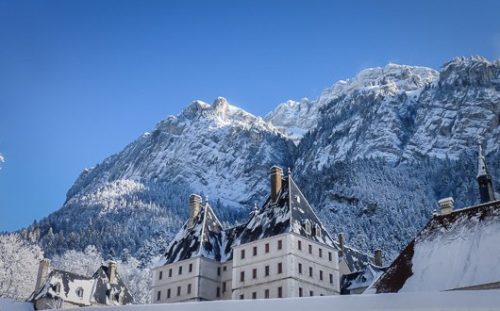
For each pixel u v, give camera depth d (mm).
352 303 44781
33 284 159000
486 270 55906
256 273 94562
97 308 51844
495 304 40938
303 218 97688
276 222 97125
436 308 41125
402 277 61750
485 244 58844
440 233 63781
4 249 163125
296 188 102438
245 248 98312
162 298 106938
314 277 93000
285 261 91000
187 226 115438
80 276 117500
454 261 59250
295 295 88562
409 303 43250
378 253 126188
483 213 62375
